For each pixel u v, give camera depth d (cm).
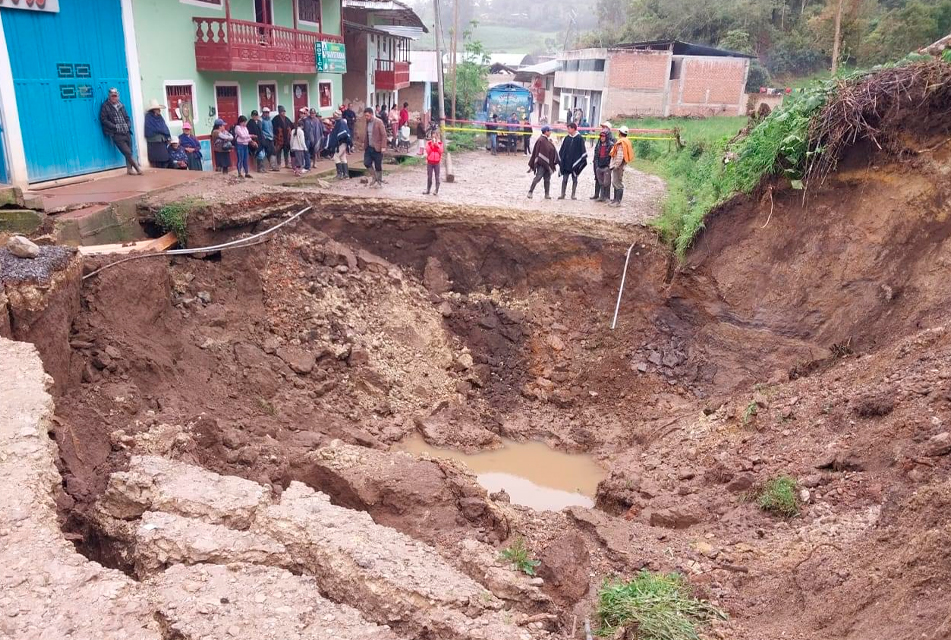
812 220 1195
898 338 1009
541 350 1335
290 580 504
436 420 1170
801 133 1180
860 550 587
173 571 502
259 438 920
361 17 3083
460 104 4084
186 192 1359
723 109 3181
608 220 1384
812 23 3416
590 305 1368
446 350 1317
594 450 1141
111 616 434
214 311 1161
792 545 668
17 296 777
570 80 4016
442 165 2181
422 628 511
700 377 1238
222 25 1786
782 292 1207
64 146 1397
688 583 644
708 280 1278
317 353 1195
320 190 1484
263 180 1683
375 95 3209
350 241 1435
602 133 1552
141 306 1022
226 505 597
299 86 2389
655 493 868
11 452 573
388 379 1216
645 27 4194
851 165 1159
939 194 1054
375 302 1337
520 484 1038
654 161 2230
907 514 582
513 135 2652
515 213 1423
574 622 596
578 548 691
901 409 779
